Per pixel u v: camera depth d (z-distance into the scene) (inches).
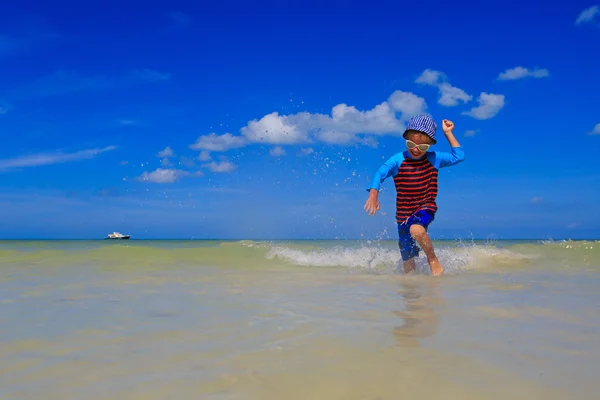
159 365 55.5
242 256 212.1
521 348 61.9
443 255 201.8
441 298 100.6
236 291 111.7
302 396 45.8
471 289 115.0
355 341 64.9
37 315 84.2
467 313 84.1
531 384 49.0
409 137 169.8
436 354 58.9
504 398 45.5
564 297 103.1
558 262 201.0
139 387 48.5
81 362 56.9
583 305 93.0
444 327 73.3
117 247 225.1
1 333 71.0
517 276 147.9
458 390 47.3
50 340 67.1
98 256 200.4
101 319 80.4
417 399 45.1
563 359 57.3
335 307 89.8
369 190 174.1
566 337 67.7
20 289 116.4
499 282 130.6
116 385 49.1
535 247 260.7
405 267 170.2
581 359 57.4
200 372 52.8
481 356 58.2
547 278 141.7
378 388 47.8
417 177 172.6
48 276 142.6
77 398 45.8
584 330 72.0
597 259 214.5
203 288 117.0
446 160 176.1
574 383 49.4
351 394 46.3
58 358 58.6
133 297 103.5
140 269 164.9
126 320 79.5
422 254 200.2
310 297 102.0
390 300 97.7
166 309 89.1
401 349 61.1
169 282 129.5
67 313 85.8
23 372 53.6
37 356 59.6
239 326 74.4
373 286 120.5
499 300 98.4
